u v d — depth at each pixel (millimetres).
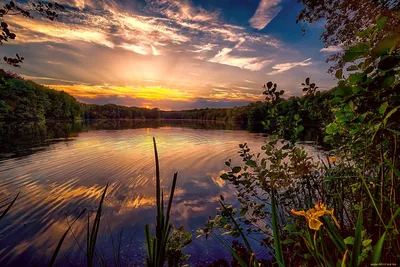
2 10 2539
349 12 4812
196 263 3312
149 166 11383
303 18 5941
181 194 6961
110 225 4930
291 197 2912
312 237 701
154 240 734
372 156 1452
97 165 11445
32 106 59312
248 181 2955
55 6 2785
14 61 2889
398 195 1042
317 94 2857
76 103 100875
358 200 1653
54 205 6176
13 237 4504
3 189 7621
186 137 27828
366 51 1070
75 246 4141
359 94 1241
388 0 3059
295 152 2846
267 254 3121
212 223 2797
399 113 1061
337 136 2223
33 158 13117
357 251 481
